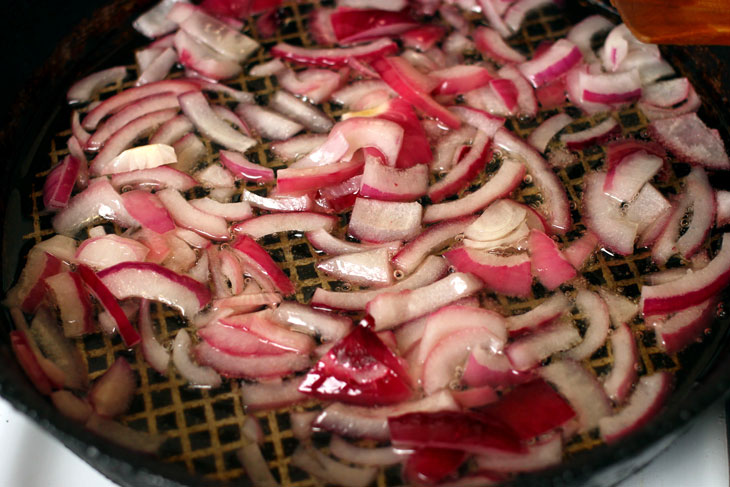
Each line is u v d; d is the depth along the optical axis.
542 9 0.53
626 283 0.44
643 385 0.42
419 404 0.41
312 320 0.43
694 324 0.43
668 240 0.45
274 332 0.43
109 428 0.41
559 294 0.44
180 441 0.41
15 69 0.50
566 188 0.47
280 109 0.49
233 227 0.46
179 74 0.51
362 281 0.44
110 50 0.52
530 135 0.48
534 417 0.41
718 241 0.45
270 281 0.44
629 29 0.48
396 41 0.52
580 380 0.42
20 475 0.43
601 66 0.50
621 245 0.45
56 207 0.47
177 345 0.43
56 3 0.51
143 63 0.51
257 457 0.41
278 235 0.46
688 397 0.40
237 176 0.47
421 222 0.46
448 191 0.47
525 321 0.43
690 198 0.46
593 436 0.41
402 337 0.43
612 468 0.37
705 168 0.47
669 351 0.43
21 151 0.49
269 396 0.42
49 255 0.45
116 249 0.45
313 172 0.46
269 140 0.48
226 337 0.43
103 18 0.52
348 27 0.52
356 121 0.47
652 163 0.47
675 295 0.43
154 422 0.41
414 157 0.47
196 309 0.44
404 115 0.48
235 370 0.42
